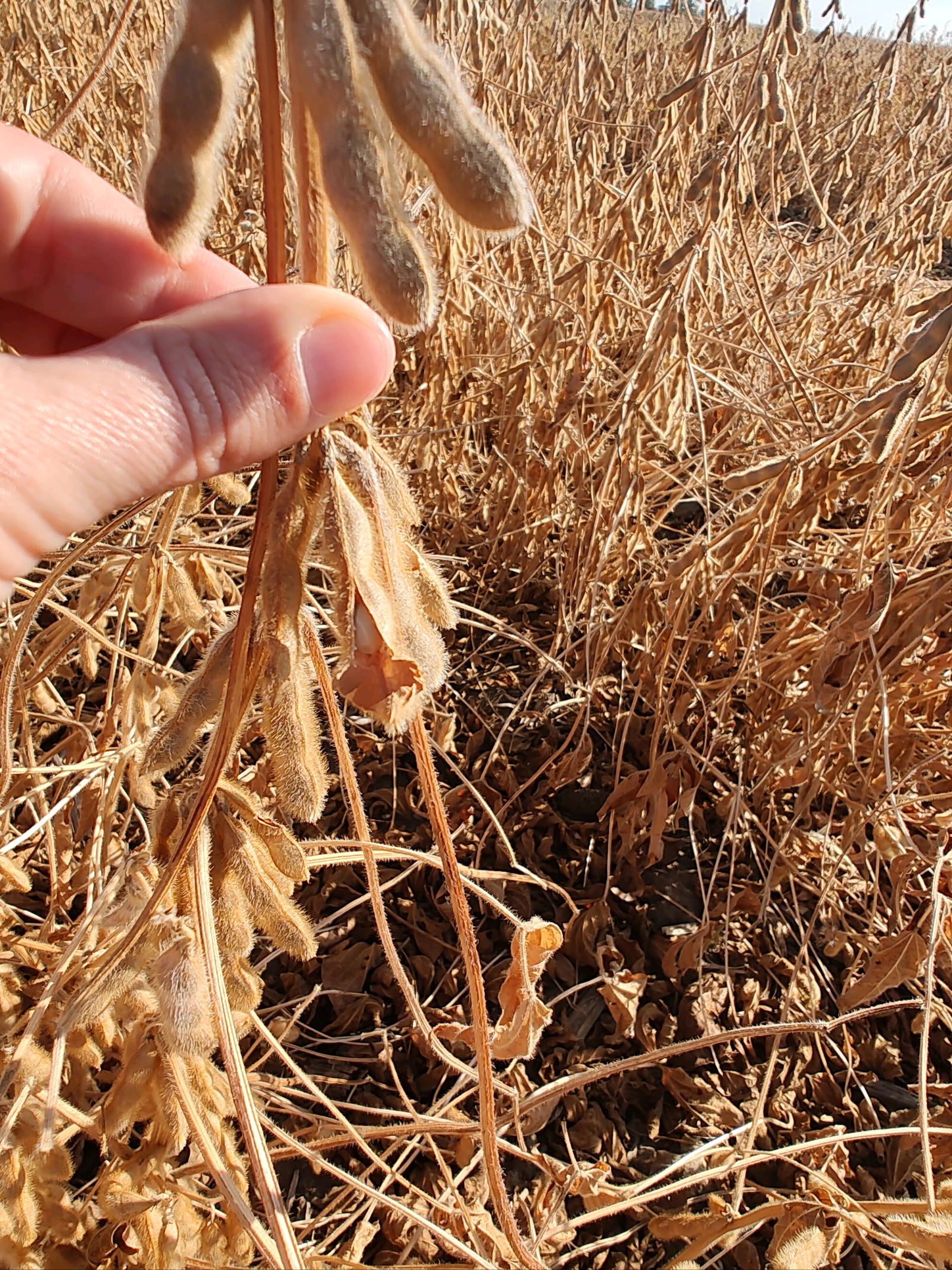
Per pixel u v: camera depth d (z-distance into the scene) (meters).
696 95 0.45
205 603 0.30
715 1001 0.32
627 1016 0.29
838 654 0.28
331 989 0.31
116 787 0.23
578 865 0.36
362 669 0.12
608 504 0.40
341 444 0.13
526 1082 0.28
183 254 0.11
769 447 0.42
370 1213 0.24
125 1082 0.18
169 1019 0.15
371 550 0.12
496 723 0.41
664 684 0.40
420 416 0.49
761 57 0.38
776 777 0.35
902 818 0.31
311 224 0.11
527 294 0.47
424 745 0.14
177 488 0.18
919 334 0.25
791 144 0.52
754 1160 0.21
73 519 0.15
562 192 0.60
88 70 0.60
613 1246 0.26
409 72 0.10
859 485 0.36
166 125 0.10
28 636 0.34
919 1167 0.26
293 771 0.13
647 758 0.40
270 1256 0.14
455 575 0.50
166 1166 0.19
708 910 0.32
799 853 0.36
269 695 0.13
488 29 0.56
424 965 0.32
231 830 0.16
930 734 0.34
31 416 0.14
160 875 0.15
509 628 0.46
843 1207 0.21
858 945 0.34
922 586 0.30
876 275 0.54
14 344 0.23
